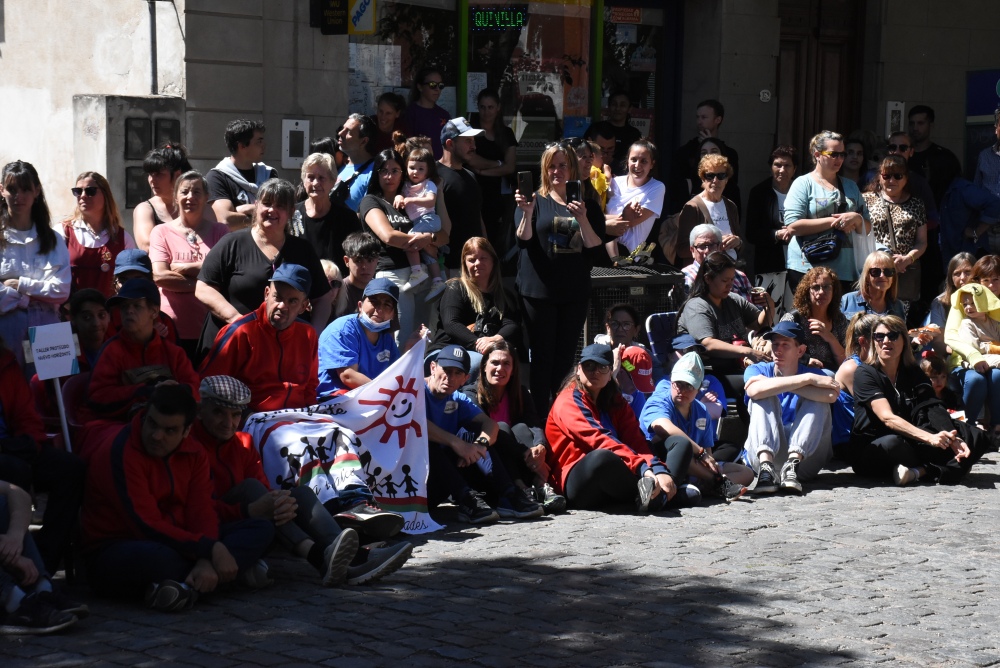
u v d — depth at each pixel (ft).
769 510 24.53
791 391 26.45
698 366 25.52
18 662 15.07
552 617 17.29
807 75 42.55
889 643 16.72
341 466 20.36
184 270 24.80
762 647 16.33
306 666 15.02
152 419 17.39
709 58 40.16
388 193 27.86
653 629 16.92
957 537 22.61
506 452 24.12
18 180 23.40
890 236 34.81
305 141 32.30
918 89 43.37
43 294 23.79
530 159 38.14
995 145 37.91
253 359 21.13
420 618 17.07
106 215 25.46
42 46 36.29
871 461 27.48
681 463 24.75
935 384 29.71
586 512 24.12
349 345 22.95
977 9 43.75
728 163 32.83
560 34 38.17
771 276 34.06
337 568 18.43
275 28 31.68
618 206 32.71
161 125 30.32
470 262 26.45
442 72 36.19
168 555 17.35
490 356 24.25
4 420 18.71
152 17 31.60
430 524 22.36
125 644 15.75
